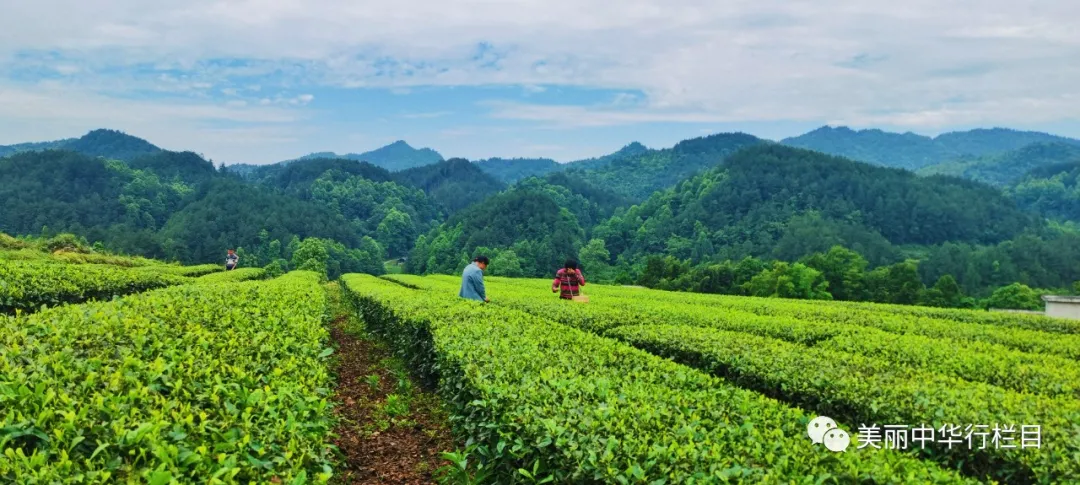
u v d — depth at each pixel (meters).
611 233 158.25
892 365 8.89
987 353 10.64
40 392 4.69
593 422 5.42
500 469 6.57
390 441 9.06
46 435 4.15
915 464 4.83
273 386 6.19
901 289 72.31
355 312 24.36
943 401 6.92
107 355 6.13
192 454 4.12
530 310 15.62
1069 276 106.25
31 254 33.34
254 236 128.12
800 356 9.45
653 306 17.14
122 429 4.24
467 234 140.50
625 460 4.73
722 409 6.00
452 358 8.77
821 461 4.75
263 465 4.49
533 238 135.12
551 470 5.48
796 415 5.95
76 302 15.13
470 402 7.25
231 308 10.52
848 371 8.45
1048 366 9.55
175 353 6.52
